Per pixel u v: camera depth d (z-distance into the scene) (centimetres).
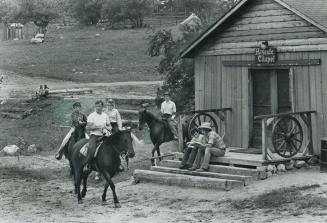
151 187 1800
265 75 1955
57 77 5006
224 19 1969
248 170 1702
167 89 2931
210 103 2091
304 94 1825
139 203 1602
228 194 1600
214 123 2042
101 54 5991
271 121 1734
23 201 1670
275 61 1880
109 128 1644
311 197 1395
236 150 1936
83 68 5366
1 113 3806
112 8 8006
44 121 3509
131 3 7862
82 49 6369
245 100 1986
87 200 1684
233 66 2012
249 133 1983
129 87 4359
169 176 1798
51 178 2091
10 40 7675
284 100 1908
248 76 1973
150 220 1376
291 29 1842
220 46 2048
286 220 1243
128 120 3139
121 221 1380
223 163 1816
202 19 3241
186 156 1831
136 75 5047
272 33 1894
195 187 1728
